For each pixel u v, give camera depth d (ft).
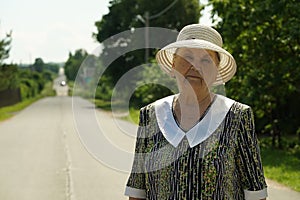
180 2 117.29
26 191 28.73
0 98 139.13
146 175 7.93
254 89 42.57
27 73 258.37
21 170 35.88
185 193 7.39
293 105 48.62
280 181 29.30
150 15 121.29
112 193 27.91
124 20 125.29
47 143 53.01
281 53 42.78
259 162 7.55
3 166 37.70
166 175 7.58
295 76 42.16
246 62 44.29
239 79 43.98
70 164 38.37
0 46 125.80
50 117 91.35
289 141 49.73
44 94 245.86
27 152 45.75
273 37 41.91
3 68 130.93
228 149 7.45
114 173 34.19
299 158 39.45
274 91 43.65
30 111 111.04
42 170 35.78
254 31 42.19
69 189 29.14
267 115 47.93
